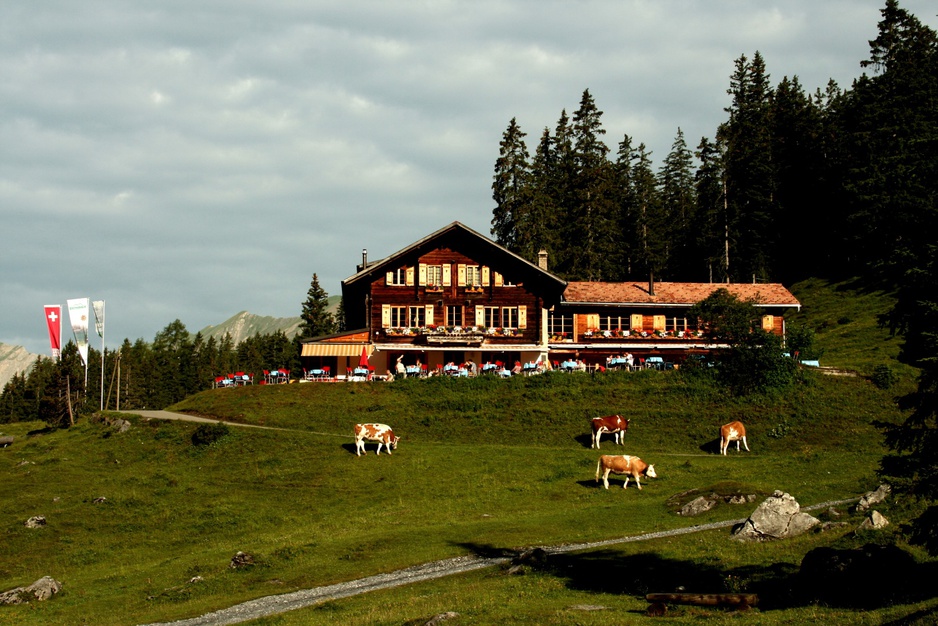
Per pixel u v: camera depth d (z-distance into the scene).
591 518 41.06
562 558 33.38
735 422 57.62
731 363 66.94
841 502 40.56
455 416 64.44
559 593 28.52
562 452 54.78
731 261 111.56
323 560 35.69
